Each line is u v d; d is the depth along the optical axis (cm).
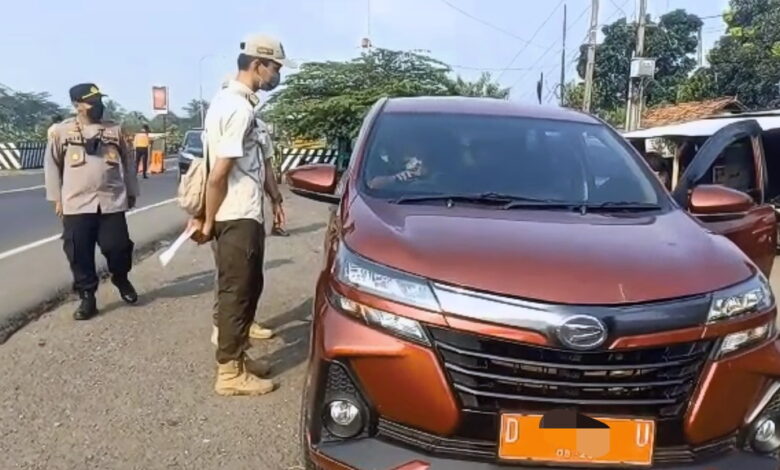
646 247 300
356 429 279
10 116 6306
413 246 290
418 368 266
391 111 431
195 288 718
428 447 270
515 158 392
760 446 285
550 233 309
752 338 280
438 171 379
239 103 417
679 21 3419
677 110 2517
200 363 500
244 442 386
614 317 261
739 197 384
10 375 471
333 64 2584
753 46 2655
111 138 602
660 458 270
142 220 1270
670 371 268
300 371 490
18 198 1611
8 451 369
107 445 379
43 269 793
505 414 262
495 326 261
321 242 1055
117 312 622
